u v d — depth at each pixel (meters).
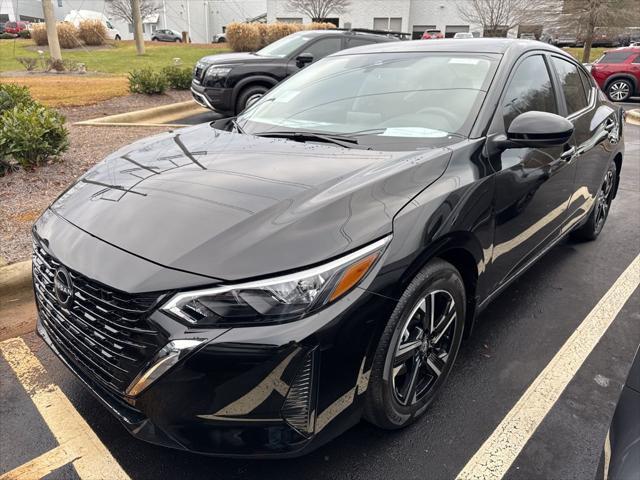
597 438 2.40
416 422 2.47
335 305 1.84
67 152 6.29
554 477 2.18
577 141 3.58
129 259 1.91
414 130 2.80
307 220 1.95
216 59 9.20
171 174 2.42
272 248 1.84
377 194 2.14
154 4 46.34
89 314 1.98
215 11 58.31
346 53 3.80
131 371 1.86
